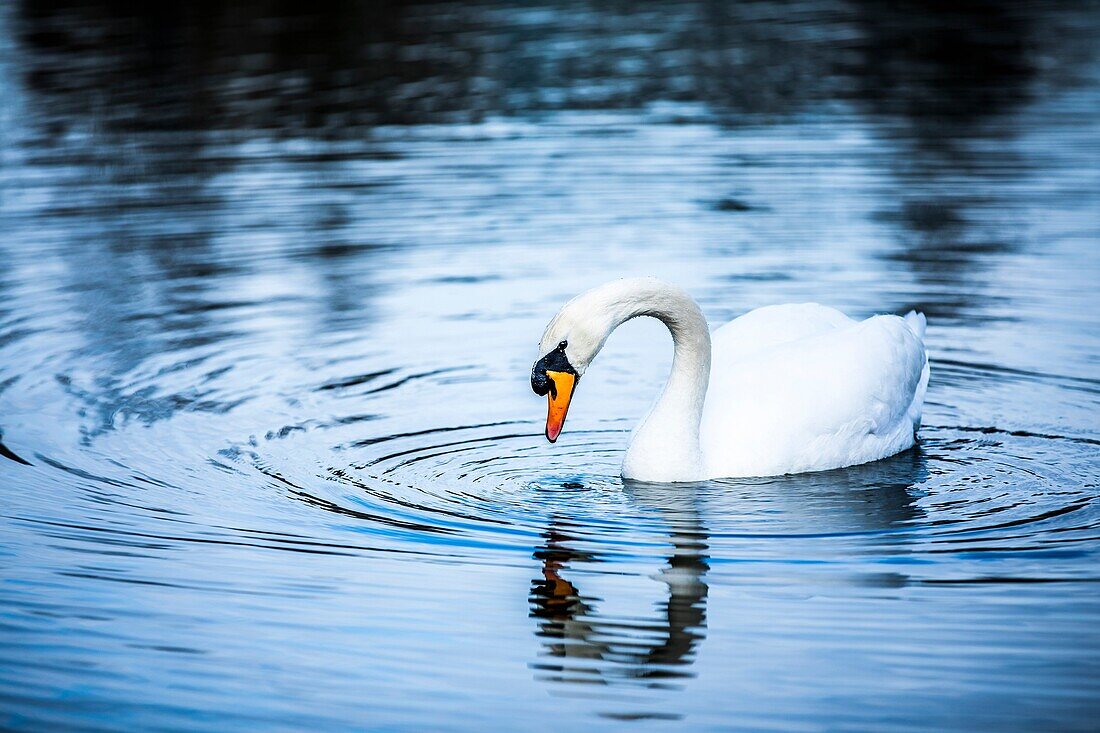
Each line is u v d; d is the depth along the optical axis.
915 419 13.20
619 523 11.07
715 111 26.52
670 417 12.16
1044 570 9.98
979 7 38.56
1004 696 8.28
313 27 35.03
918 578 9.90
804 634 9.09
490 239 19.23
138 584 9.84
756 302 16.72
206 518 11.08
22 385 14.23
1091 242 18.73
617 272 17.83
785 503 11.55
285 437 13.08
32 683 8.55
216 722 8.12
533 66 30.72
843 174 22.16
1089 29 34.50
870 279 17.48
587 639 9.05
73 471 12.07
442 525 10.99
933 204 20.53
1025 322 16.08
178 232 19.45
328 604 9.55
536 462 12.62
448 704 8.30
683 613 9.42
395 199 21.09
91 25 34.88
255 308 16.75
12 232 19.28
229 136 24.70
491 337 15.96
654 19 36.88
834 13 37.91
